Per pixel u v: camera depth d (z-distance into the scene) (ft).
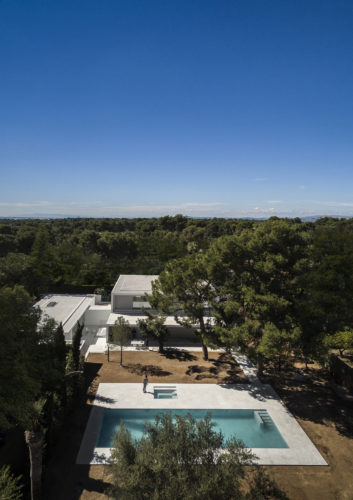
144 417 63.10
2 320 37.76
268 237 70.95
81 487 45.57
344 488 46.98
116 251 202.69
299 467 50.88
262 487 44.80
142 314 106.22
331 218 290.35
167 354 93.30
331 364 80.84
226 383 77.05
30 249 201.57
